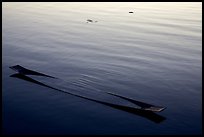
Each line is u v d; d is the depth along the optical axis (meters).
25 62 14.27
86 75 12.84
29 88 11.48
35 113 9.77
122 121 9.45
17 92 11.16
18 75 12.64
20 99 10.66
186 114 9.98
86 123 9.30
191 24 23.42
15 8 29.25
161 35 19.78
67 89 11.48
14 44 17.02
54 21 23.52
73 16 25.77
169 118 9.71
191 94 11.40
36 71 13.24
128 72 13.27
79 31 20.36
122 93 11.35
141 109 10.13
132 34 19.84
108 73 13.11
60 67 13.69
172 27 22.25
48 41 17.72
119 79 12.54
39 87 11.58
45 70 13.35
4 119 9.33
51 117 9.56
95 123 9.31
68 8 30.11
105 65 13.99
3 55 15.13
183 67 14.04
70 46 16.80
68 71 13.25
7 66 13.69
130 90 11.60
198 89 11.80
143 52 16.06
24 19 24.05
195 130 9.08
